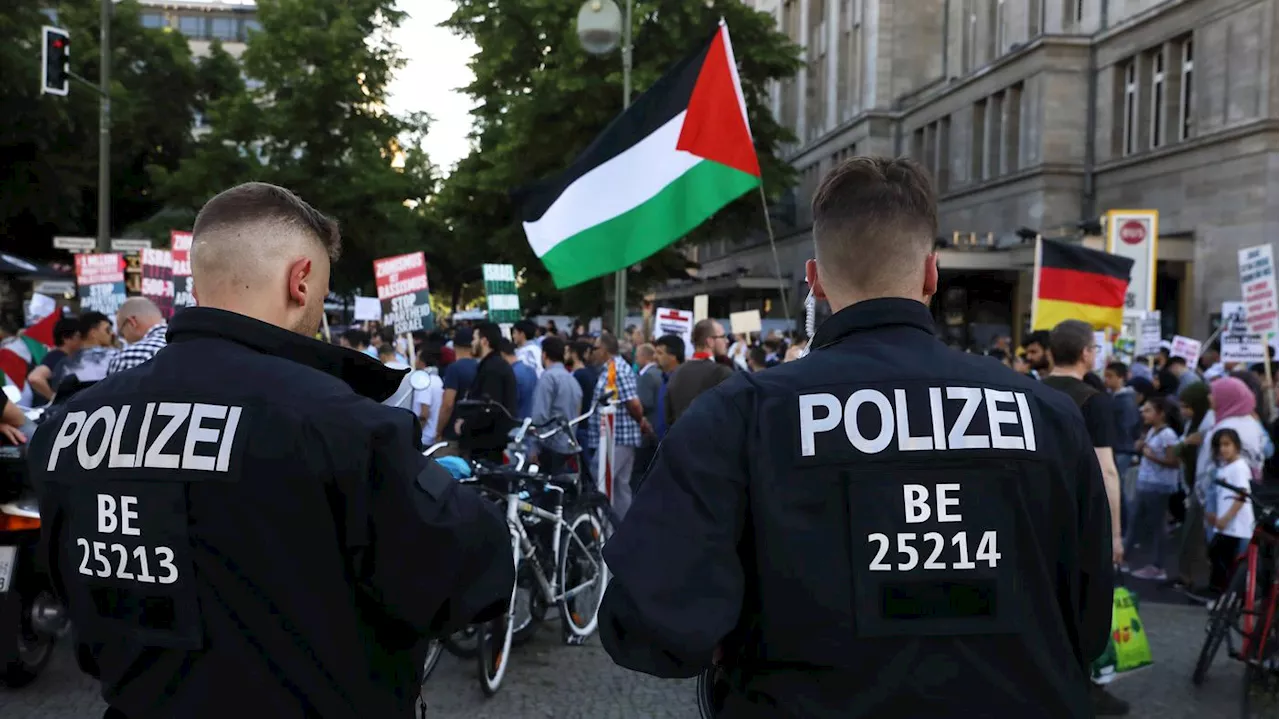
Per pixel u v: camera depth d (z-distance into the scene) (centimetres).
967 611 156
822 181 188
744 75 2723
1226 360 1356
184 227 3045
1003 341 2008
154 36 3691
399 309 1145
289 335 181
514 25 2572
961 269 2795
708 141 740
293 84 3166
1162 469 863
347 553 167
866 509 158
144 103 3619
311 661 164
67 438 179
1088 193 2864
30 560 515
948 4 3741
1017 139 3114
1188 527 772
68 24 3291
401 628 176
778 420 163
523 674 559
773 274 4691
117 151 3600
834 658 154
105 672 171
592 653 600
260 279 184
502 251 2742
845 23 4334
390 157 3497
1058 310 1171
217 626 163
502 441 660
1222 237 2341
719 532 157
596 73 2395
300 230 190
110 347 848
